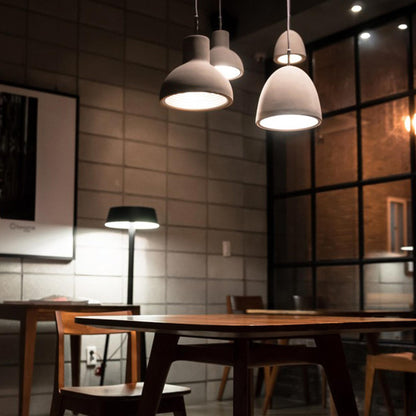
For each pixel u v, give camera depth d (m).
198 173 5.86
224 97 3.04
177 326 2.10
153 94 5.65
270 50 6.18
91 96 5.29
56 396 2.90
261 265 6.19
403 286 5.12
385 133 5.38
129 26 5.56
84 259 5.12
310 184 5.93
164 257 5.55
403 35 5.31
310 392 5.48
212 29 6.07
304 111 2.85
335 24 5.66
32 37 5.05
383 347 5.07
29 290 4.83
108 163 5.32
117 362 5.17
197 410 5.09
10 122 4.86
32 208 4.89
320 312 4.27
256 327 1.99
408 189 5.17
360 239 5.47
